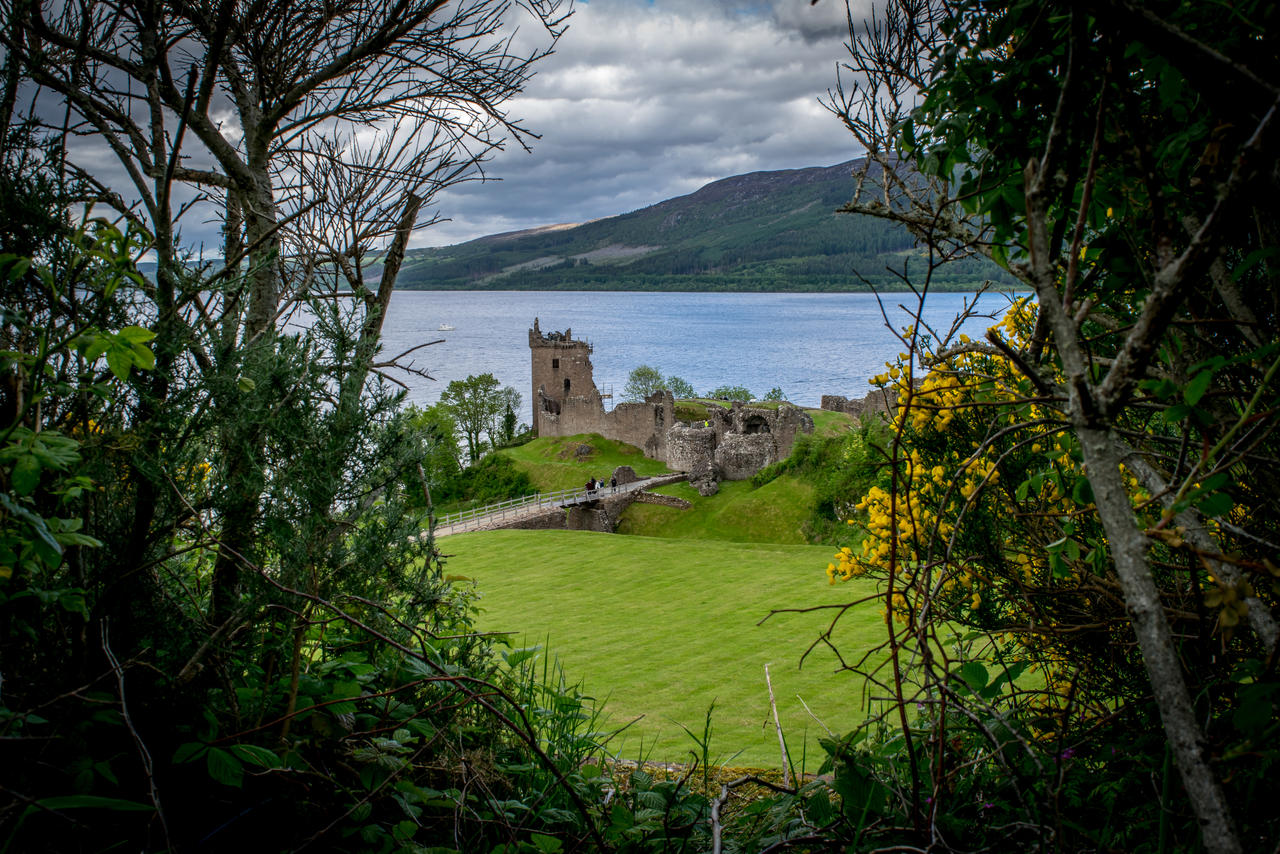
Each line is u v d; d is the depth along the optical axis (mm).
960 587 3287
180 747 2172
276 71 3496
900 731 2469
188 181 3309
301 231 3486
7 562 1733
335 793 2514
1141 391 2029
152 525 2520
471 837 2684
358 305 2873
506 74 3797
